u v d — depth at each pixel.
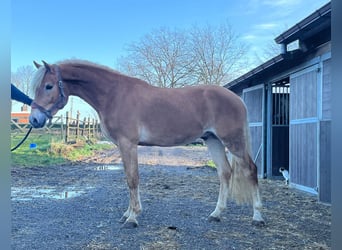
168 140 3.36
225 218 3.57
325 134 4.55
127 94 3.29
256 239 2.86
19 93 2.76
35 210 3.91
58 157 9.77
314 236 2.96
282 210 4.03
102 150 14.02
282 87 7.45
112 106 3.28
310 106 5.17
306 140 5.30
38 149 10.34
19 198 4.64
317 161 4.82
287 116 7.44
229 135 3.37
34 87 3.24
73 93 3.41
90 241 2.74
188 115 3.32
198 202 4.44
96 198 4.68
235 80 7.86
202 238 2.86
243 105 3.48
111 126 3.29
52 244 2.66
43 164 8.46
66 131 12.64
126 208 4.05
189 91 3.44
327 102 4.62
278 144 7.36
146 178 6.73
